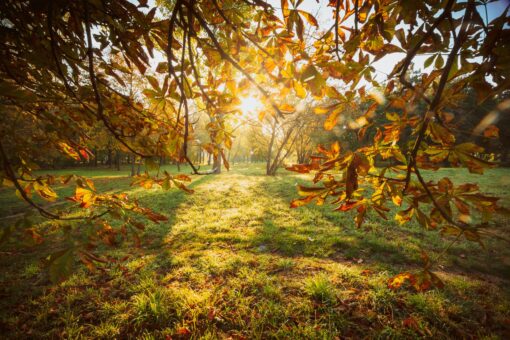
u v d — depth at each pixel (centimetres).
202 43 128
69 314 304
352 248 471
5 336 280
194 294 333
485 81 70
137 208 147
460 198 98
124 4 119
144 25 127
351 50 110
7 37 131
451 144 89
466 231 97
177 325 285
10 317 306
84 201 143
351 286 339
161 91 116
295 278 367
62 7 119
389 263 413
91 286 366
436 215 104
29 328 291
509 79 67
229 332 278
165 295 330
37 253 480
